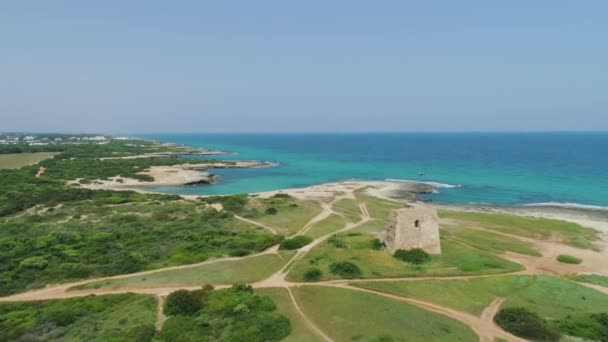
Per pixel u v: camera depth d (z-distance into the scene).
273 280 42.78
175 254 51.62
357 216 79.62
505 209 89.94
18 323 34.03
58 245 54.44
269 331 31.17
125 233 61.00
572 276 45.00
